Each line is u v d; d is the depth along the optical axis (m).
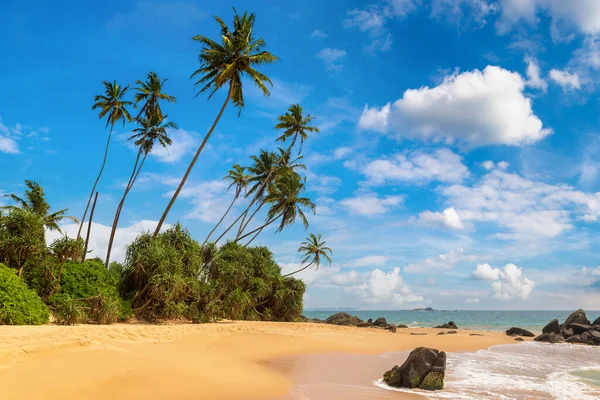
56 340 12.74
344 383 13.69
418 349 13.94
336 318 56.97
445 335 37.72
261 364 16.25
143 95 42.47
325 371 15.87
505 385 14.64
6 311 18.91
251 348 19.70
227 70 33.81
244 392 11.02
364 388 13.02
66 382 9.32
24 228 24.19
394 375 13.79
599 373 18.48
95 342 14.05
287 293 43.81
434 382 13.33
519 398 12.52
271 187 50.09
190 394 10.17
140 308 26.42
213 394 10.43
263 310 42.03
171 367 12.56
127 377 10.65
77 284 24.42
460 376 16.52
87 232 44.09
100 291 24.33
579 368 19.97
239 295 34.78
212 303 30.69
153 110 42.66
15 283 20.41
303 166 52.03
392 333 36.94
